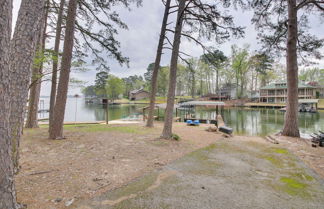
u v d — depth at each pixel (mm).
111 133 7520
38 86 9367
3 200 1541
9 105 1610
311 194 2627
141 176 3164
